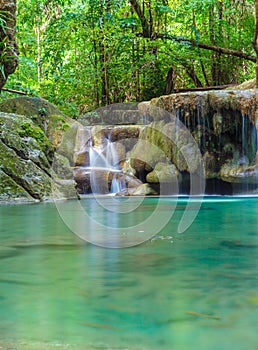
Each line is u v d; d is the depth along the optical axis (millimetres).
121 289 1235
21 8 11070
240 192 6797
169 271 1453
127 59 11039
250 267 1512
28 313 1032
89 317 1003
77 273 1431
